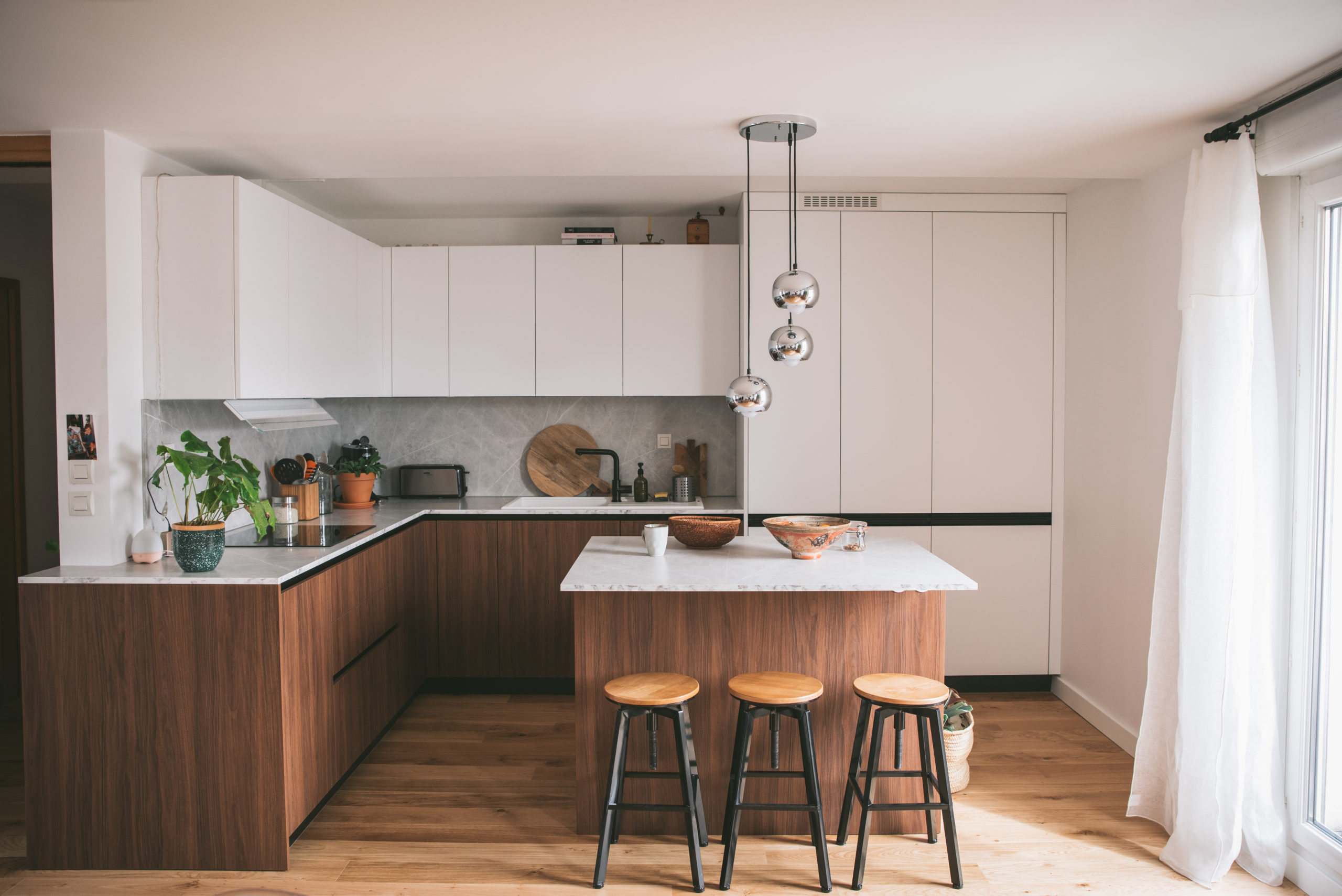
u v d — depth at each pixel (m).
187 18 2.05
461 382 4.63
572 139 2.99
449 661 4.41
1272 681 2.65
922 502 4.37
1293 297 2.70
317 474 4.26
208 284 3.03
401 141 3.00
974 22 2.08
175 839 2.71
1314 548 2.65
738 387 2.98
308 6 1.99
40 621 2.68
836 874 2.69
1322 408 2.63
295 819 2.78
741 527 4.39
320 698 2.99
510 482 5.02
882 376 4.35
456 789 3.29
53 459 4.38
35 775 2.71
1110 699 3.84
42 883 2.65
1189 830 2.70
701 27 2.11
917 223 4.33
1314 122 2.41
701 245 4.60
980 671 4.39
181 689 2.68
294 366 3.50
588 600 2.89
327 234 3.85
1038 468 4.37
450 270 4.61
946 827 2.59
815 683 2.65
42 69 2.35
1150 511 3.48
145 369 3.04
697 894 2.56
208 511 2.80
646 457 5.00
